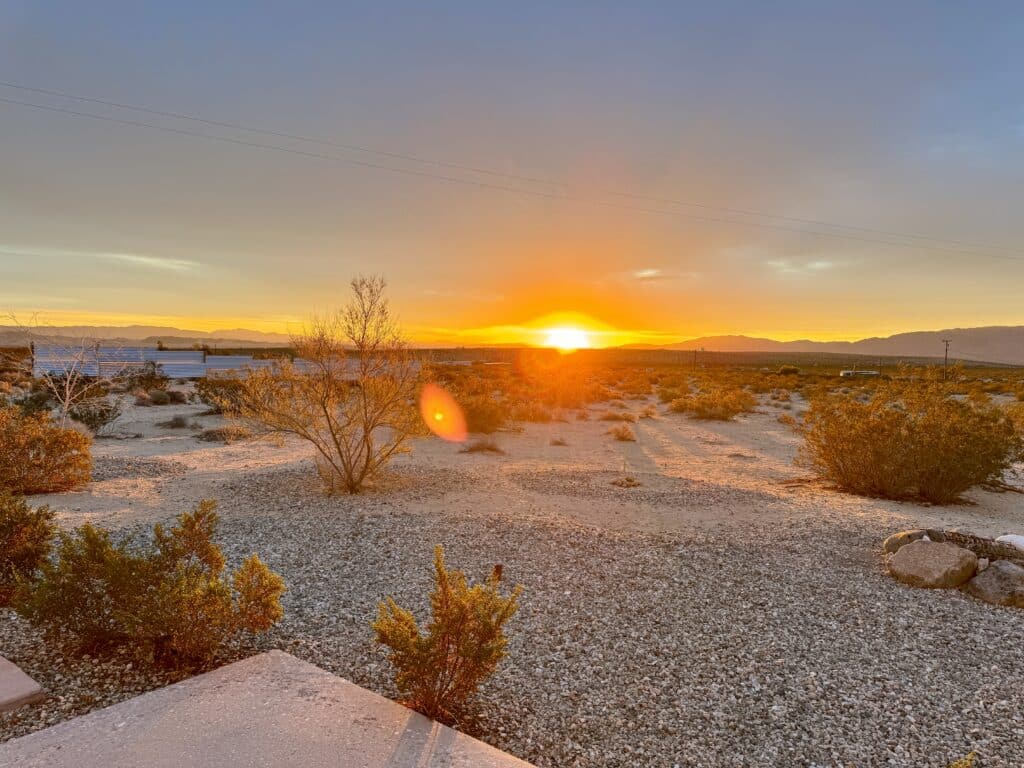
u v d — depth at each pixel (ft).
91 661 13.83
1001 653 16.08
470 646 11.94
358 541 24.38
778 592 20.07
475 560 22.43
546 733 12.01
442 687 12.17
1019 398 109.40
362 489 34.30
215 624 13.71
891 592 20.36
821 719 12.78
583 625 17.16
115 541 23.54
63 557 14.34
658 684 14.07
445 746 10.64
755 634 16.89
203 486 35.01
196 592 13.30
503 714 12.60
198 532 16.11
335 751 10.24
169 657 13.94
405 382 34.83
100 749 10.10
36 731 10.87
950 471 34.14
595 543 24.82
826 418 39.27
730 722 12.61
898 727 12.55
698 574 21.57
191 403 90.58
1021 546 22.53
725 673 14.67
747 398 99.81
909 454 34.88
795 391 147.95
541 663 14.90
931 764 11.34
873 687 14.17
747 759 11.39
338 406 35.58
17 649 14.33
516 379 141.18
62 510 28.89
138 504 30.50
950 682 14.49
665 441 61.16
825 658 15.58
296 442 53.72
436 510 29.91
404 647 11.96
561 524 27.61
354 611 17.62
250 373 34.65
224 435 56.18
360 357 34.78
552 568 21.79
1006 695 13.94
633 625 17.26
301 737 10.61
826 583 21.02
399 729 11.08
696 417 83.15
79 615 14.11
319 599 18.43
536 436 61.72
